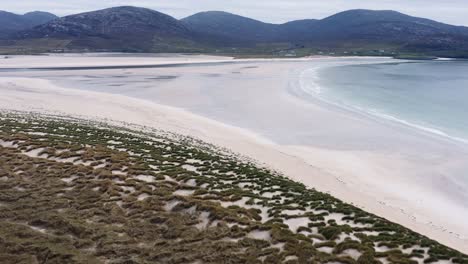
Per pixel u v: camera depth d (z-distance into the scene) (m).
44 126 44.81
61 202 22.77
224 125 51.12
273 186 27.36
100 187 25.19
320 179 32.19
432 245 18.78
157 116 55.91
